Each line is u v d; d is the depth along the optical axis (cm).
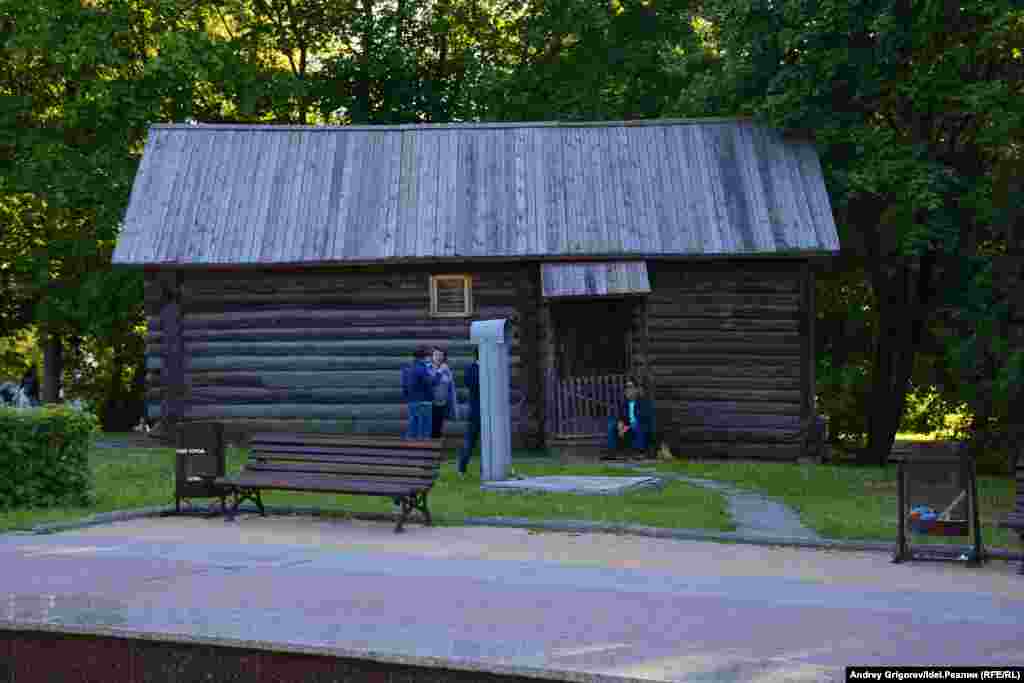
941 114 2600
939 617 872
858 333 3322
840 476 2048
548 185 2541
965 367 2330
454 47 3722
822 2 2484
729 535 1285
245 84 3175
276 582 976
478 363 1914
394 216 2480
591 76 3275
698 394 2473
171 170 2566
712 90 2798
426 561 1103
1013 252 2356
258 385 2488
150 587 948
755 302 2478
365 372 2478
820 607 902
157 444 2483
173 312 2484
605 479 1811
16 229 3322
